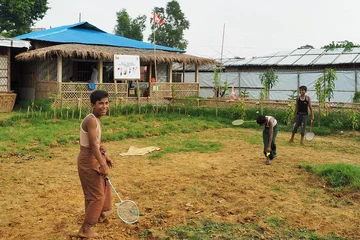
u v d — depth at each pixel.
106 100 5.04
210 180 7.93
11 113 18.45
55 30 25.75
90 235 5.11
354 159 10.11
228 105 19.62
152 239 5.07
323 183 7.56
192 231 5.24
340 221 5.73
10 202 6.75
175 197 6.83
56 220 5.86
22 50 22.38
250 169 8.82
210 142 12.77
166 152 11.02
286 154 10.66
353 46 27.19
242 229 5.34
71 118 16.88
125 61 20.17
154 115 18.89
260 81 28.45
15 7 31.75
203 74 32.31
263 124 9.29
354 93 23.20
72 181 8.09
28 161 9.96
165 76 27.25
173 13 41.69
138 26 45.16
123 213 5.64
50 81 21.30
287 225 5.55
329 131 15.13
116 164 9.55
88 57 23.20
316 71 26.02
